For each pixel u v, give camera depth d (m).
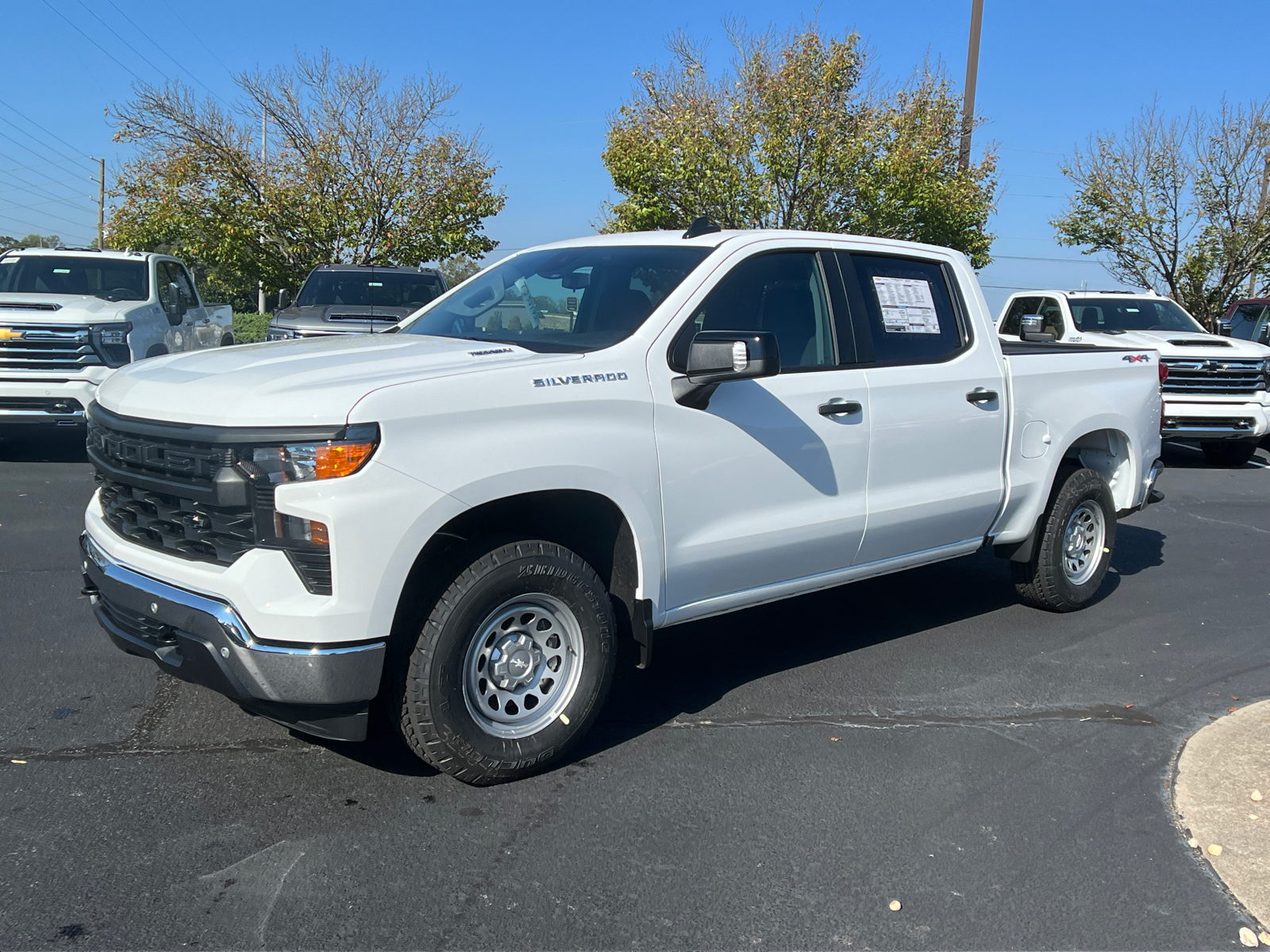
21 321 9.80
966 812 3.68
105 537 3.81
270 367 3.61
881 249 5.05
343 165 22.66
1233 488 11.30
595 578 3.85
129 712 4.31
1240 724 4.51
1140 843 3.51
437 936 2.87
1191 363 12.38
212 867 3.17
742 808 3.66
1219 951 2.92
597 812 3.59
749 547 4.32
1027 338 6.94
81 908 2.94
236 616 3.28
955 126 20.38
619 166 20.31
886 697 4.79
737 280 4.38
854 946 2.89
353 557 3.22
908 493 4.97
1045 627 5.94
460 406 3.43
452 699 3.54
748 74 19.75
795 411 4.43
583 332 4.21
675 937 2.90
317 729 3.41
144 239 22.75
